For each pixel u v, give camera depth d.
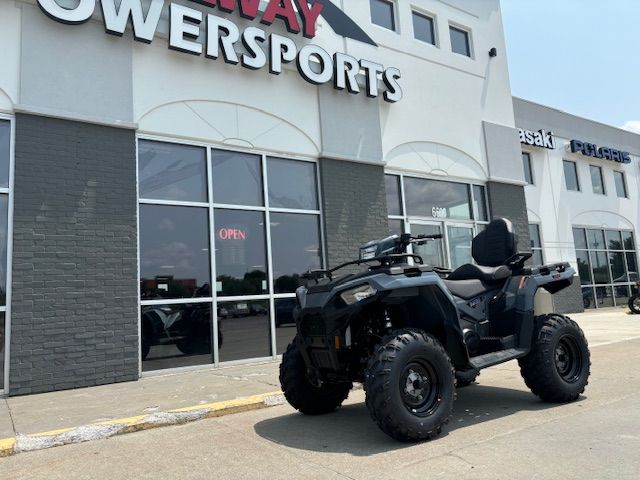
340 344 4.52
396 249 4.96
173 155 8.65
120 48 8.20
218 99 9.13
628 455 3.75
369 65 11.05
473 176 13.12
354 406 5.84
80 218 7.53
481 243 6.19
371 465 3.82
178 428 5.18
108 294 7.57
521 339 5.30
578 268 18.77
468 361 4.78
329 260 9.95
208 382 7.14
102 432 4.91
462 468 3.65
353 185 10.59
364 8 11.75
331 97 10.56
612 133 21.36
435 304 4.70
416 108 12.16
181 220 8.54
